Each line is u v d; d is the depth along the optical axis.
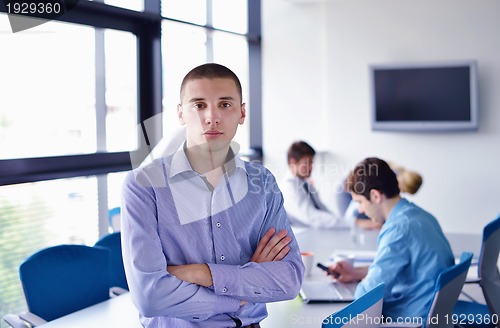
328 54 6.24
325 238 3.66
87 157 3.99
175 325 1.66
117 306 2.37
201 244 1.59
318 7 6.23
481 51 5.90
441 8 5.95
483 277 2.88
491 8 5.84
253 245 1.70
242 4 6.07
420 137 6.09
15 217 3.57
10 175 3.42
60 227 3.92
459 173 6.04
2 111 3.43
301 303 2.35
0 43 3.42
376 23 6.11
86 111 4.07
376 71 6.00
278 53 6.37
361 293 2.37
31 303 2.49
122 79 4.38
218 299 1.57
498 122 5.91
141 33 4.47
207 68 1.48
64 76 3.87
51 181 3.73
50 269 2.58
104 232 4.29
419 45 6.03
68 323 2.16
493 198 5.97
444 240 2.54
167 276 1.53
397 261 2.41
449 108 5.87
